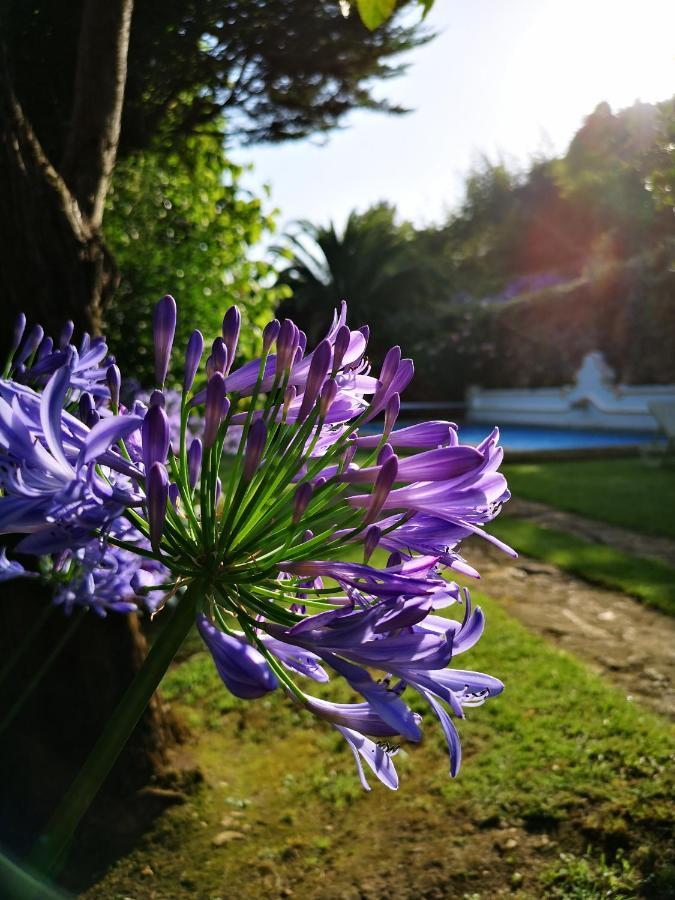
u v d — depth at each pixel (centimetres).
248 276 659
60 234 280
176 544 104
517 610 545
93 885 289
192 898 282
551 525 804
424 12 191
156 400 102
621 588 577
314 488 109
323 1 536
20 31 462
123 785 336
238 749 384
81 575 168
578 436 1820
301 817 328
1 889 87
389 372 110
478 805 322
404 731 86
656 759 338
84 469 90
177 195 654
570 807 314
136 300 626
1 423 87
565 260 2816
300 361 113
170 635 99
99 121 290
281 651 109
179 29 532
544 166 2886
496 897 273
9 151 266
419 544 106
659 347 1717
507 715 387
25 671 318
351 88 625
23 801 313
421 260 2731
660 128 904
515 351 2211
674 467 1152
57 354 134
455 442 112
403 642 91
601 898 267
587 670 434
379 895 278
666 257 1609
